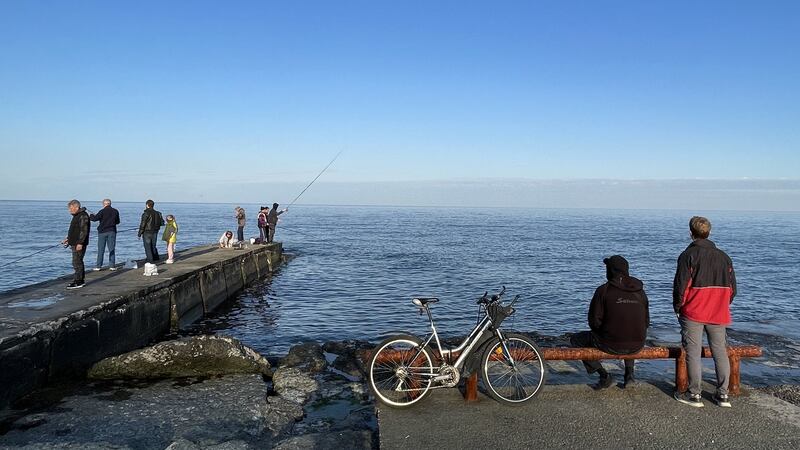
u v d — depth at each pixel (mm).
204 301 16391
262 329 14547
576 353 5934
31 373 7637
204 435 6184
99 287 12078
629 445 4797
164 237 17578
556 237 59656
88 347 9273
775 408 5652
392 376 5750
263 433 6359
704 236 5707
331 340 13211
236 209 27203
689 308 5668
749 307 18328
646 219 148000
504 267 29750
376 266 30031
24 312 9039
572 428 5137
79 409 6973
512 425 5195
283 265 30281
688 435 4996
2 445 5785
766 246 48500
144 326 11875
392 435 4969
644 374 9516
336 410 7438
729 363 5957
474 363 5707
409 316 16484
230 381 8312
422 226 87625
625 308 5828
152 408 7031
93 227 71688
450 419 5328
